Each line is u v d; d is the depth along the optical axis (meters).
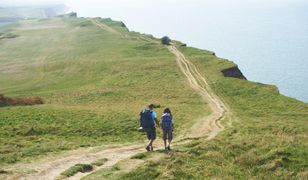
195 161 22.41
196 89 76.31
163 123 25.48
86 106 61.34
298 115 57.47
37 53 146.38
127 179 19.02
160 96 70.06
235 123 47.56
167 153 24.14
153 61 107.31
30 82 101.50
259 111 59.81
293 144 25.97
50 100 70.31
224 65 100.38
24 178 19.80
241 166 22.02
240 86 78.75
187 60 107.69
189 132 40.50
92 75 100.50
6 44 172.12
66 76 103.62
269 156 23.03
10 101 63.59
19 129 38.75
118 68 102.12
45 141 33.66
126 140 35.84
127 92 74.75
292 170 21.16
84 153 26.75
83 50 143.12
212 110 58.50
